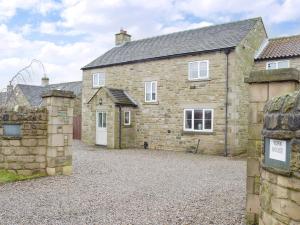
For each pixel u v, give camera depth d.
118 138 19.23
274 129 4.00
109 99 19.39
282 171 3.73
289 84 4.88
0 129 9.23
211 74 16.80
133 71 20.30
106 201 6.84
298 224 3.47
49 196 7.23
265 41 19.53
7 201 6.77
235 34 17.53
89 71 22.94
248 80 5.26
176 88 18.17
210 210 6.12
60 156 9.75
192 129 17.45
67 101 9.93
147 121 19.45
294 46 17.56
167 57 18.48
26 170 9.32
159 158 14.69
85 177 9.52
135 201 6.85
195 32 20.28
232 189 8.06
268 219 4.14
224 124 16.23
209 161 13.86
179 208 6.29
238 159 14.71
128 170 11.01
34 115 9.46
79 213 5.96
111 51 23.86
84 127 22.75
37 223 5.37
